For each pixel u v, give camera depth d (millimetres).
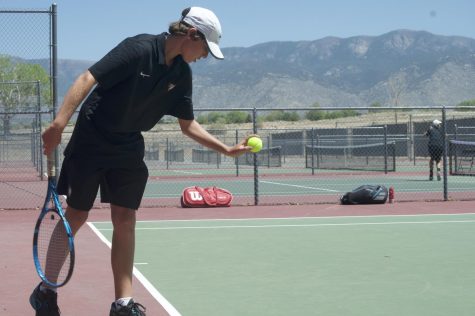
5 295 6184
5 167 31953
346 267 7508
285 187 20359
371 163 33344
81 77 4414
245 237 9766
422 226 10953
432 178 22547
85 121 4727
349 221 11656
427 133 22344
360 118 61781
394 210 13391
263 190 19203
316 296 6156
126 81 4539
